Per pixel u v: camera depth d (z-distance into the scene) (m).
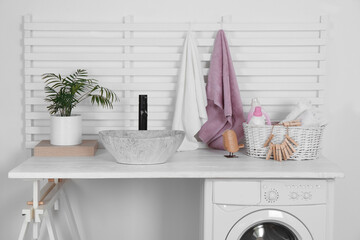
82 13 2.75
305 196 2.25
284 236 2.34
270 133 2.47
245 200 2.25
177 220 2.86
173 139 2.29
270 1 2.77
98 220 2.85
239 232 2.25
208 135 2.72
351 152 2.85
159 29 2.73
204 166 2.32
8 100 2.77
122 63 2.77
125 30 2.73
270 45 2.76
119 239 2.86
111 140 2.28
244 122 2.64
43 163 2.36
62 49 2.75
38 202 2.33
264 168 2.28
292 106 2.80
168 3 2.76
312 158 2.48
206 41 2.74
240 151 2.71
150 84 2.76
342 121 2.83
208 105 2.73
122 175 2.18
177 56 2.75
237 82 2.74
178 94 2.68
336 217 2.87
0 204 2.82
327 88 2.82
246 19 2.78
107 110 2.77
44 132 2.76
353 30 2.79
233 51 2.77
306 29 2.75
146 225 2.86
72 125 2.55
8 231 2.84
